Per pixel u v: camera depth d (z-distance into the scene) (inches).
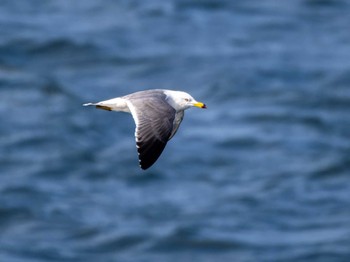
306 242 1008.2
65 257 979.3
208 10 1870.1
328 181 1159.0
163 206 1087.0
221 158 1206.3
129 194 1117.1
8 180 1139.9
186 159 1197.7
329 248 994.1
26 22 1756.9
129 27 1756.9
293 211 1080.2
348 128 1320.1
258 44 1697.8
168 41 1694.1
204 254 992.9
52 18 1791.3
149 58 1589.6
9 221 1049.5
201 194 1116.5
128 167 1180.5
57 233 1026.7
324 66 1579.7
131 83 1492.4
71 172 1166.3
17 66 1531.7
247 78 1508.4
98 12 1839.3
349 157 1212.5
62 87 1440.7
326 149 1243.2
